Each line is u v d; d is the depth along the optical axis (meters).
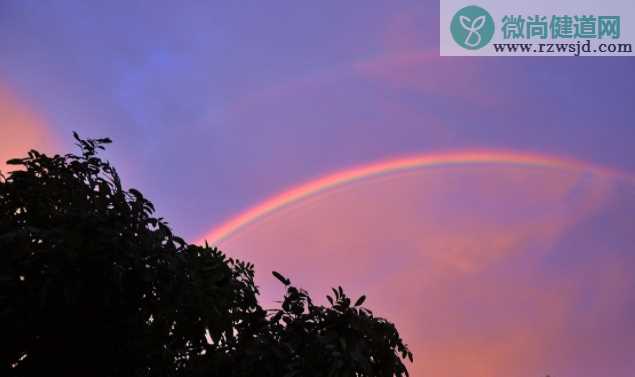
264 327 5.78
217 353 5.73
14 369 5.14
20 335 5.07
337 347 5.11
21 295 4.87
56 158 6.19
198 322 5.52
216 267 6.00
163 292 5.32
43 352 5.18
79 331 5.20
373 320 5.57
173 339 5.55
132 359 5.41
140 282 5.21
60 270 4.85
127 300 5.23
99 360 5.32
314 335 5.35
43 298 4.74
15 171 5.88
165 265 5.41
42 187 5.87
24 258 4.92
